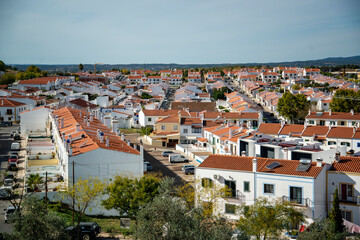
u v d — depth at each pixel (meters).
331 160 61.03
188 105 175.75
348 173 52.25
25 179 69.44
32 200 43.97
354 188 52.00
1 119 147.50
